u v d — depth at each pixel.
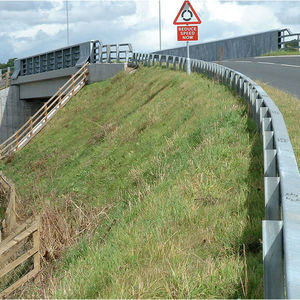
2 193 16.47
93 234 7.91
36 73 42.88
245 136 8.59
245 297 3.66
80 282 4.69
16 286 7.93
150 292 4.08
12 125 44.62
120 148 16.56
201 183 6.98
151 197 7.36
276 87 15.92
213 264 4.33
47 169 20.67
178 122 14.22
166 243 5.15
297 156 6.60
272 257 2.75
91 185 14.66
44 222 9.39
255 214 5.31
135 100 24.11
